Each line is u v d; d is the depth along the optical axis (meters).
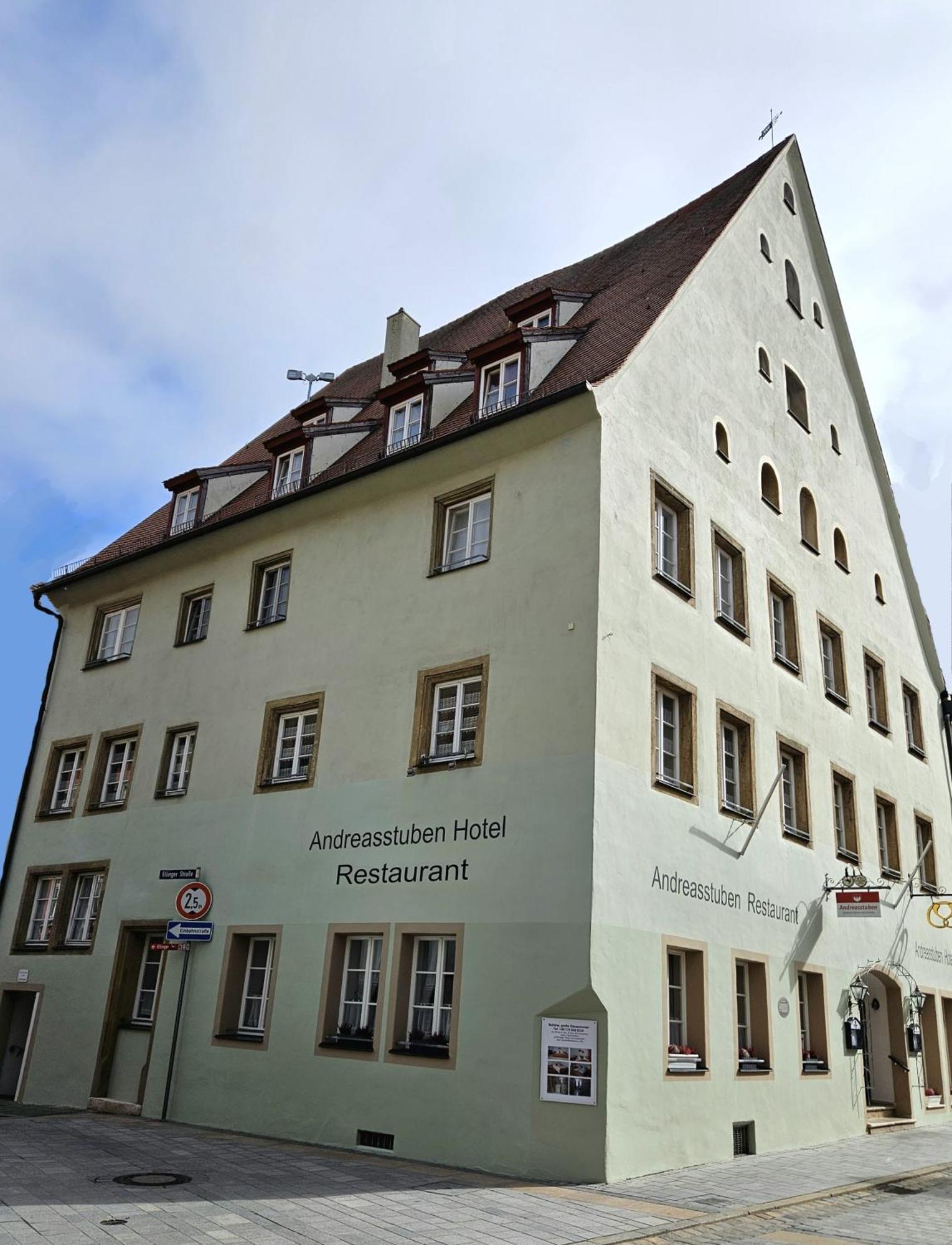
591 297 19.50
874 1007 20.17
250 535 18.52
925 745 23.81
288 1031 14.20
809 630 19.17
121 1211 8.72
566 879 12.04
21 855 19.92
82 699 20.52
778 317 20.89
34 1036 17.95
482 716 13.67
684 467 15.87
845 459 22.92
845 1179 12.17
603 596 13.14
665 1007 12.58
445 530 15.62
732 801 15.74
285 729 16.59
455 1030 12.40
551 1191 10.48
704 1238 8.72
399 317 24.80
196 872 16.45
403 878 13.69
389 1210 9.21
